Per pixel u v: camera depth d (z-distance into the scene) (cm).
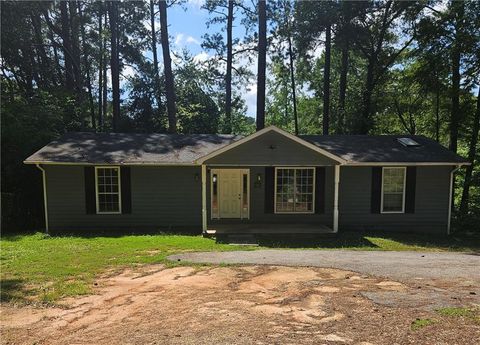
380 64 2375
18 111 1645
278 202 1472
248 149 1309
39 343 453
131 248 1035
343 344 427
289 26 2484
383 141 1616
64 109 1994
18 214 1515
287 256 945
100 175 1397
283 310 547
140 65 2867
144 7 2769
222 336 454
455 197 2083
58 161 1306
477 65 1867
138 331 479
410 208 1459
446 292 630
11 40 2100
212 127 2542
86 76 2797
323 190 1461
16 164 1553
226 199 1473
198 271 790
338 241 1231
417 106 2294
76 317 538
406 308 548
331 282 698
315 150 1316
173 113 2280
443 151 1491
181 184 1416
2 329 497
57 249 1020
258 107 2209
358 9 2167
